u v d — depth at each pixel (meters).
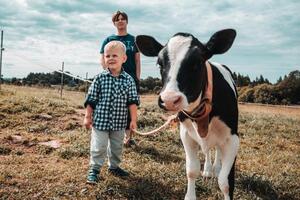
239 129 3.83
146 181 1.97
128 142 2.59
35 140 2.67
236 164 2.47
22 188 1.80
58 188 1.80
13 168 2.06
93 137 1.93
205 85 1.52
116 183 1.90
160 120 3.52
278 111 9.01
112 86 1.92
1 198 1.69
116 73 1.95
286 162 2.64
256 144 3.23
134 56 2.57
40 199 1.71
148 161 2.33
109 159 2.02
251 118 4.74
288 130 4.06
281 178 2.16
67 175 1.98
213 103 1.62
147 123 3.40
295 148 3.21
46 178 1.93
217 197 1.85
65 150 2.38
